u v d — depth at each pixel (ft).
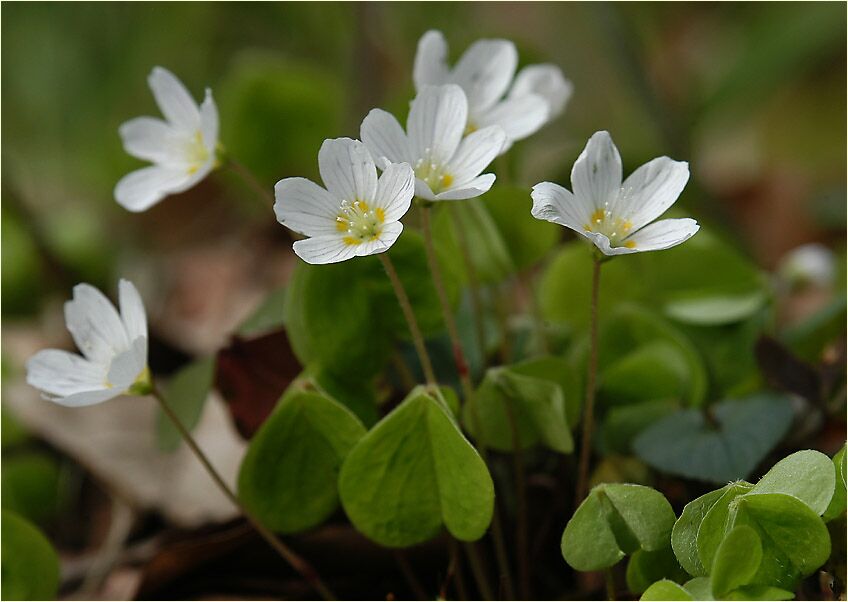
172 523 1.11
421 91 0.91
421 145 0.91
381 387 1.03
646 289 1.11
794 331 1.08
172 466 1.14
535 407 0.94
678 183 0.90
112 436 1.17
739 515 0.85
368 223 0.88
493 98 1.00
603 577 0.98
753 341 1.06
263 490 0.95
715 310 1.07
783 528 0.85
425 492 0.92
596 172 0.90
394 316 0.98
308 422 0.94
